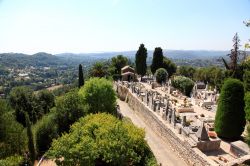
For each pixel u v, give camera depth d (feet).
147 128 122.42
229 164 68.80
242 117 91.25
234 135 92.07
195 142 82.58
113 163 74.38
